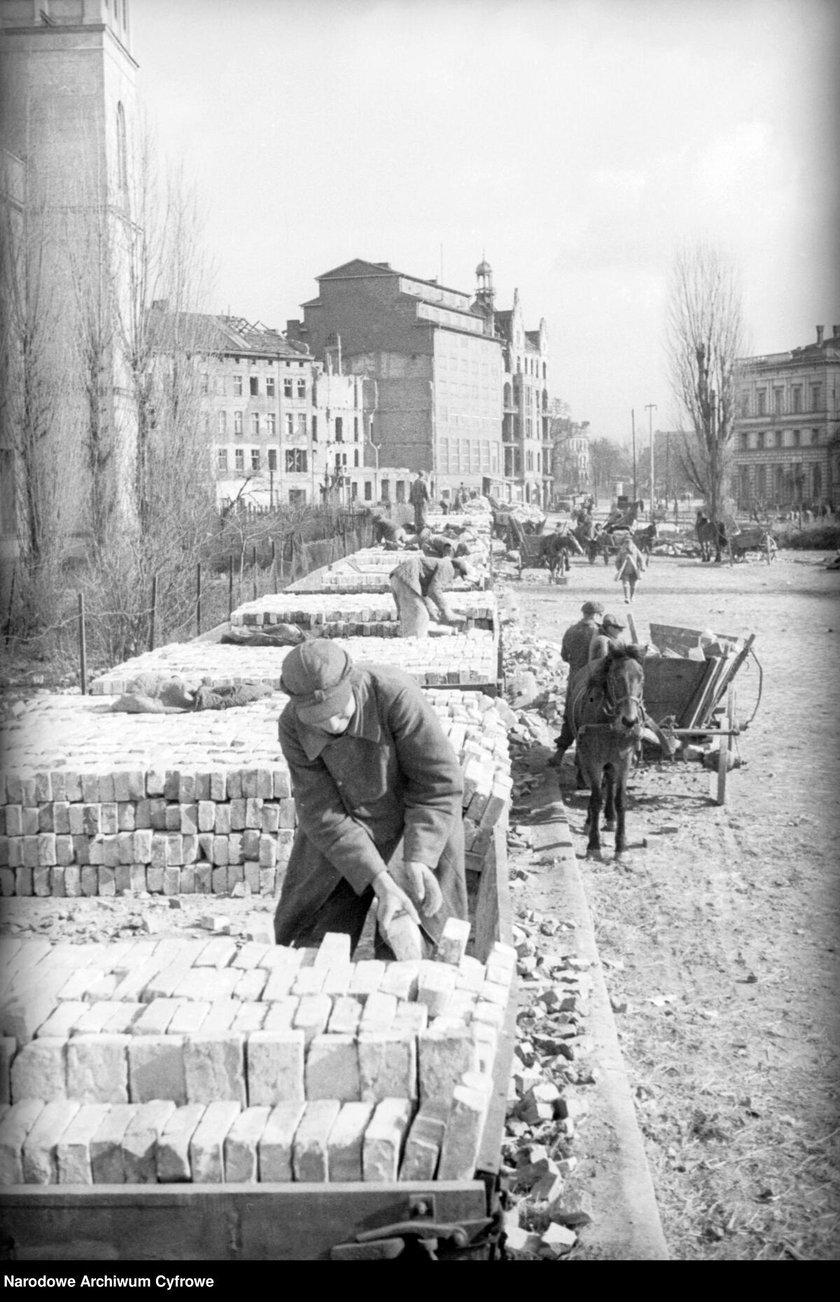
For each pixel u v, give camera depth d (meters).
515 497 130.00
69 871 8.62
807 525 59.12
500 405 121.81
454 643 15.44
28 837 8.61
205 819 8.59
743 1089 6.20
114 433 24.72
